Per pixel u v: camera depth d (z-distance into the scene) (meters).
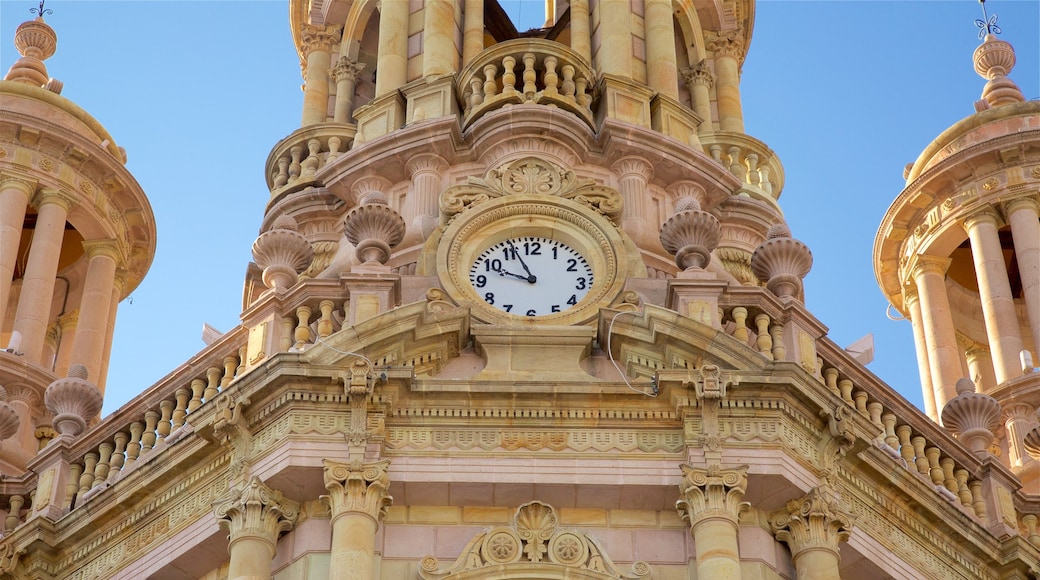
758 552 46.91
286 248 52.22
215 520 47.66
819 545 47.06
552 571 46.28
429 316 49.66
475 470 47.31
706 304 50.50
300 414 47.69
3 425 54.72
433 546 46.94
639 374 49.47
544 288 52.75
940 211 69.75
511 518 47.50
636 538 47.22
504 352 50.06
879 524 49.78
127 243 69.06
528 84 59.59
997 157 68.56
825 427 48.69
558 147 58.25
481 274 52.91
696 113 66.56
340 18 70.00
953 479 52.88
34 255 64.69
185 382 51.62
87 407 53.44
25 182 65.75
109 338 67.44
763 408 48.09
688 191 59.28
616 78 60.97
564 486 47.22
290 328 50.62
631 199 57.66
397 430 47.94
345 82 67.25
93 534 50.19
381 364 48.69
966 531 51.09
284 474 46.97
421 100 60.78
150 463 49.41
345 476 46.59
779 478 47.16
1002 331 66.06
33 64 71.31
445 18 63.97
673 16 67.88
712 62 70.12
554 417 48.09
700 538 46.22
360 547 45.72
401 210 58.28
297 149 63.03
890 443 52.03
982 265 67.44
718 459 47.12
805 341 50.94
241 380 48.25
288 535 47.25
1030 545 51.81
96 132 69.12
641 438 47.94
